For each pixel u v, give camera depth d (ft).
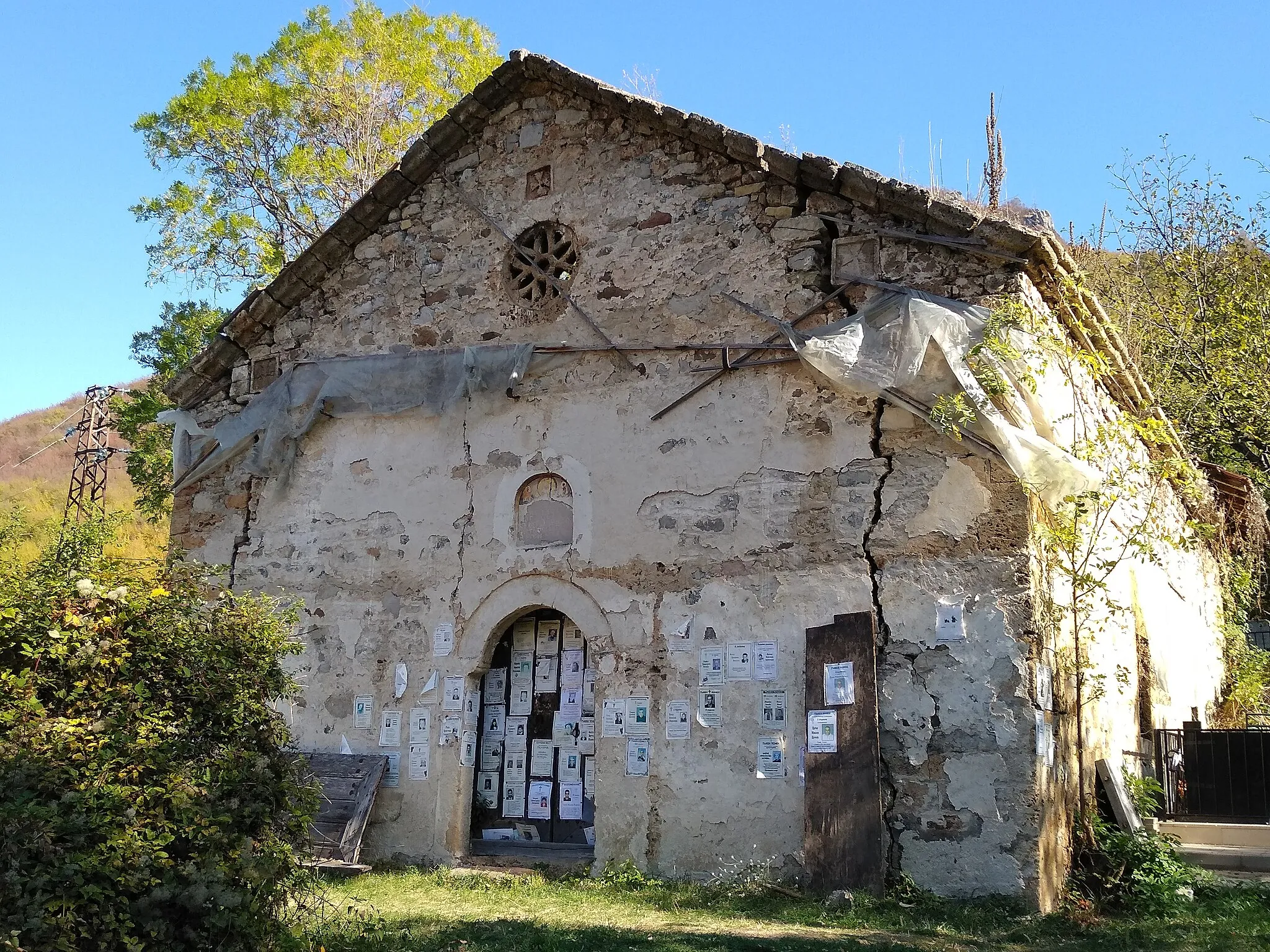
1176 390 54.75
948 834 25.66
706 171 32.07
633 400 31.58
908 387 28.02
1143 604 36.99
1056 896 25.76
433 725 32.24
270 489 36.52
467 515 33.22
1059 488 27.04
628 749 29.43
